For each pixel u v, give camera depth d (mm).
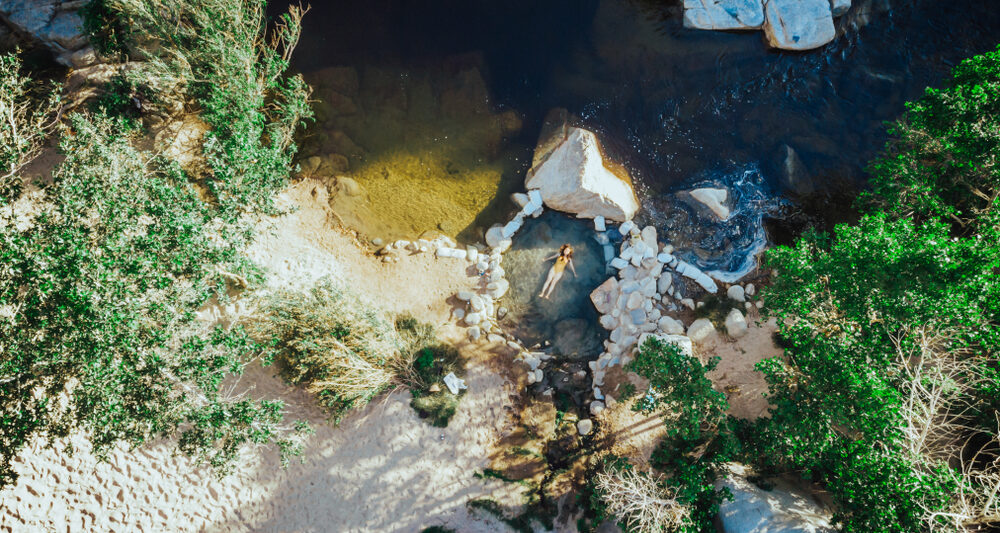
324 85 15922
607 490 12070
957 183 12266
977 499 9984
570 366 14258
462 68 16016
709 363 12539
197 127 15172
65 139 10695
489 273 14750
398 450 12914
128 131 12508
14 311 8844
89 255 8898
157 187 10180
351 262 14766
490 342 14258
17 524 11828
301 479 12570
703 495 11930
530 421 13578
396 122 15789
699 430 12430
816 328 11273
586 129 15508
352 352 12883
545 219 15180
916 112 12266
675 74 15805
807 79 15680
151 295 9648
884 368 10406
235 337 10484
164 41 13734
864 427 9930
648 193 15289
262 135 15281
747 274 14539
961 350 10586
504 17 16141
